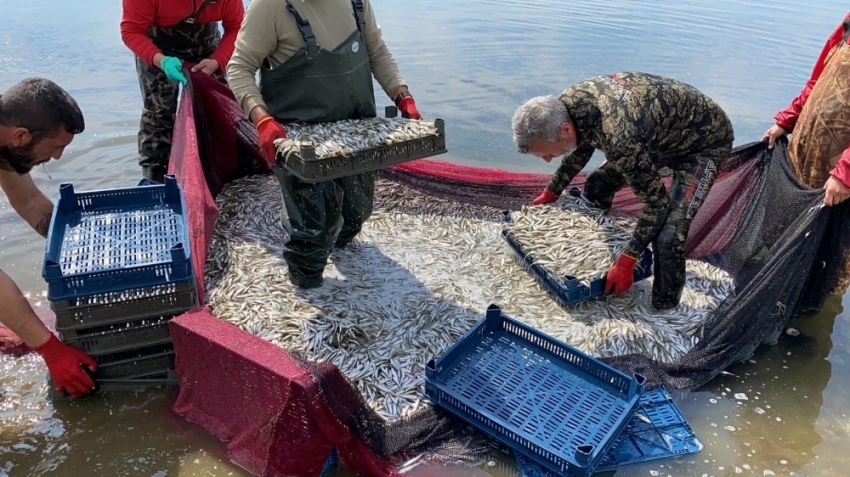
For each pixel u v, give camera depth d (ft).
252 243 20.35
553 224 19.71
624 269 16.99
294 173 14.71
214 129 23.13
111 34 46.65
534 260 18.74
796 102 19.40
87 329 14.46
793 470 13.93
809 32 51.80
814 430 15.16
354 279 18.79
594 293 17.83
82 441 14.23
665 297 17.90
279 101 16.24
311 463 12.93
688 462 13.96
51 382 15.61
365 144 14.94
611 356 16.26
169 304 14.67
